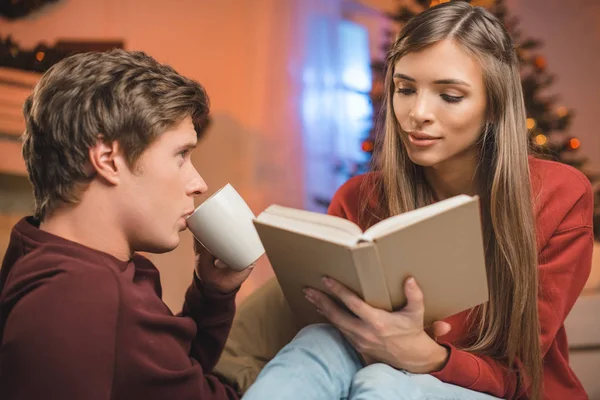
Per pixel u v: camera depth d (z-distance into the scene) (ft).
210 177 13.43
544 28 15.72
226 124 13.67
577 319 6.42
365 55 14.99
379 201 4.78
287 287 3.92
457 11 4.11
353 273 3.24
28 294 3.09
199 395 3.48
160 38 13.43
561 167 4.42
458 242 3.31
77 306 3.04
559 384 4.41
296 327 5.23
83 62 3.51
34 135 3.49
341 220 3.32
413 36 4.04
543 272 4.18
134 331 3.17
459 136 4.07
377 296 3.41
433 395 3.65
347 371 3.75
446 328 3.75
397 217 3.27
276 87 14.19
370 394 3.43
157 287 3.96
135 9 13.29
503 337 4.27
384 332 3.52
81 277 3.10
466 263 3.44
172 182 3.57
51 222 3.51
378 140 4.98
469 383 3.90
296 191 13.96
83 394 2.96
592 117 15.69
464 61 3.97
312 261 3.44
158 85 3.52
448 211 3.13
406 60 4.07
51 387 2.93
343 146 14.52
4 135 11.41
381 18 15.15
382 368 3.66
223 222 3.86
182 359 3.40
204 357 4.36
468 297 3.65
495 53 4.07
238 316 5.39
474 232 3.31
